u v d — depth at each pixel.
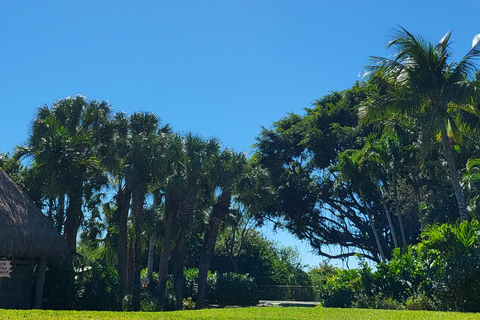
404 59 19.38
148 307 24.38
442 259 12.88
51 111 26.12
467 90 18.02
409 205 33.34
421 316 8.39
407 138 28.42
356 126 38.16
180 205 28.16
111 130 27.08
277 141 42.25
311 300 41.16
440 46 19.48
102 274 20.67
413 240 36.88
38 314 7.11
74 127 26.00
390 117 21.81
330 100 43.22
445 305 11.77
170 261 37.41
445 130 19.56
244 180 29.80
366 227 39.56
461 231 12.88
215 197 31.38
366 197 37.38
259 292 43.25
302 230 41.06
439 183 30.50
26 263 18.03
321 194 38.59
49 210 24.42
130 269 26.50
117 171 25.67
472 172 24.38
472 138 25.36
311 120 40.66
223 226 34.88
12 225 16.62
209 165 28.53
